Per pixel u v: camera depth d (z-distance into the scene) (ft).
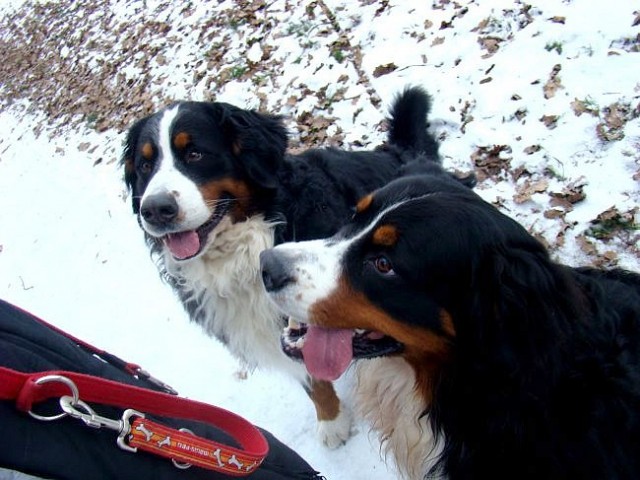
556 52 4.13
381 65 4.79
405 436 2.35
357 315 2.02
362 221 2.12
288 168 2.94
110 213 5.44
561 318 1.81
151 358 3.98
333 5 5.60
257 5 6.30
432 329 1.97
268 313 2.87
